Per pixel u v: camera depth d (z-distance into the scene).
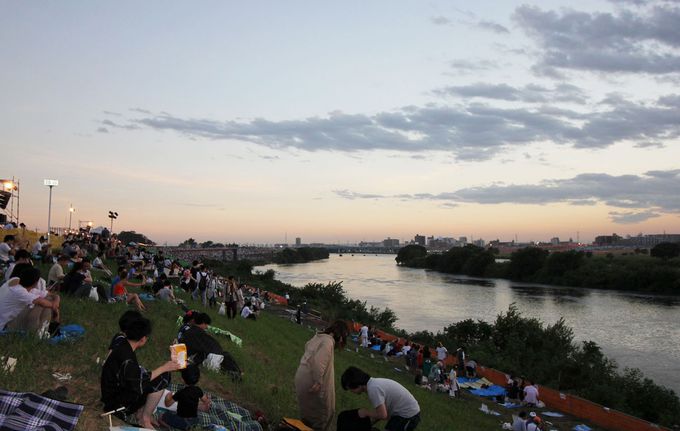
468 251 152.12
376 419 6.88
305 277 134.75
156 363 9.71
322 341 7.65
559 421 21.11
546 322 58.22
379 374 22.75
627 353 43.16
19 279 9.03
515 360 33.41
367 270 173.25
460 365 27.38
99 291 15.14
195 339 10.71
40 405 5.47
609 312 67.31
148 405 6.46
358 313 53.00
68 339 9.56
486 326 41.19
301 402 7.64
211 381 9.73
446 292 93.69
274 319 33.41
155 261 35.94
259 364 13.47
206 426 7.03
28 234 33.38
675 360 40.69
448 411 18.05
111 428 5.71
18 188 38.31
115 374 6.30
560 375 29.47
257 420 8.21
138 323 6.57
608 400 25.47
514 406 22.81
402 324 57.31
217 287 26.52
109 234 43.00
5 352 8.00
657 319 61.44
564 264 111.88
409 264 194.75
